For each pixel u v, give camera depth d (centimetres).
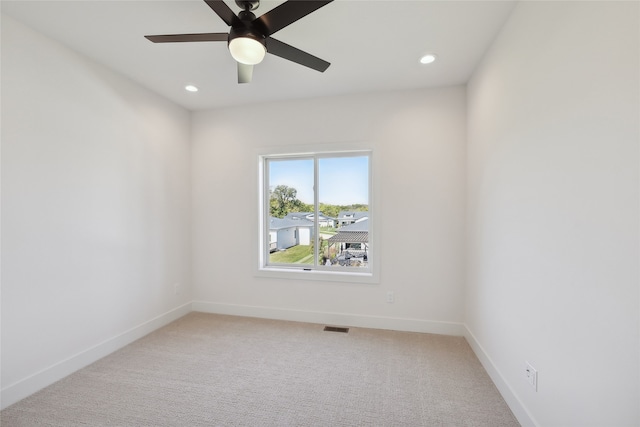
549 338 130
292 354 232
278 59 220
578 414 110
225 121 323
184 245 324
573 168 113
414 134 274
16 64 175
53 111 194
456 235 267
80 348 212
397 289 281
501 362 181
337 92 284
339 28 182
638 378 86
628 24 88
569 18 116
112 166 238
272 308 314
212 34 152
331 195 314
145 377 199
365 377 199
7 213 171
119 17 173
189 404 171
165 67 234
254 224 318
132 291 257
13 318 174
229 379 196
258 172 318
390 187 280
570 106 116
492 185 196
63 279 201
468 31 185
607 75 97
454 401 173
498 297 186
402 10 165
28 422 156
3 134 169
